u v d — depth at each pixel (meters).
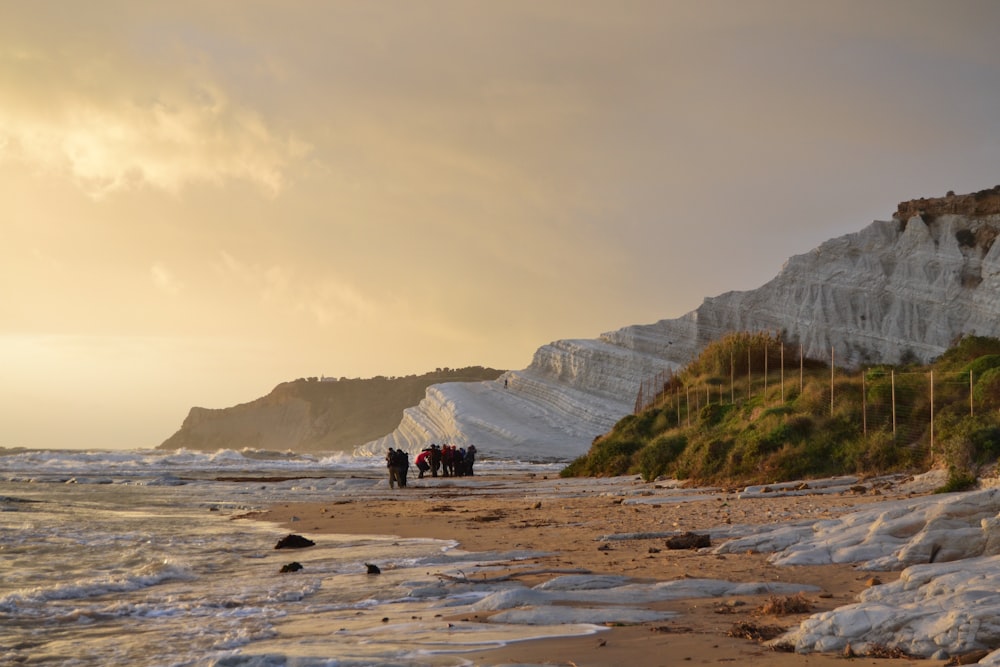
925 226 88.81
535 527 17.94
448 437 95.56
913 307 86.06
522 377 102.81
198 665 6.90
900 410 25.80
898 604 7.50
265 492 33.94
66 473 51.47
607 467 41.72
